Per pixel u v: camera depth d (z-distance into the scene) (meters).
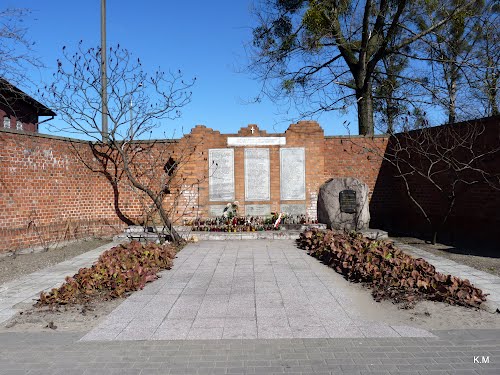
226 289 7.38
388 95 20.47
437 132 12.88
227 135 14.73
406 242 12.45
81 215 13.77
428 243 12.20
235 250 11.16
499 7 17.72
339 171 15.19
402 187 15.10
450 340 5.07
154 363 4.50
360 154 15.23
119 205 14.37
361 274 7.75
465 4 16.31
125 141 12.75
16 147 11.62
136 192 13.03
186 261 9.79
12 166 11.48
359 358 4.57
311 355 4.66
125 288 7.16
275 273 8.55
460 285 6.73
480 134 11.47
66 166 13.27
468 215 12.10
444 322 5.69
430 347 4.86
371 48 18.52
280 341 5.07
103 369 4.37
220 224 13.84
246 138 14.73
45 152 12.55
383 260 8.09
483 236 11.55
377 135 15.30
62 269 9.47
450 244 11.96
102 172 14.27
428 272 7.33
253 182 14.73
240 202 14.66
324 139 15.12
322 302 6.59
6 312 6.37
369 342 5.02
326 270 8.79
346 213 13.45
